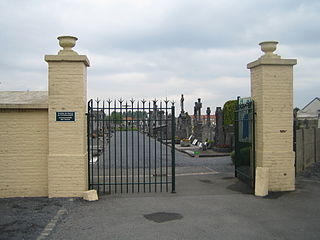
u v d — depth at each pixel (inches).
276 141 328.5
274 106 328.5
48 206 277.3
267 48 332.5
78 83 305.0
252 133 348.2
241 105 398.3
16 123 308.7
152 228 224.7
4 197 307.4
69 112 304.5
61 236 209.3
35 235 210.4
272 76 328.2
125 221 239.6
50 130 304.0
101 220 241.9
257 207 274.8
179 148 856.9
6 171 308.3
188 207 275.9
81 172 304.8
